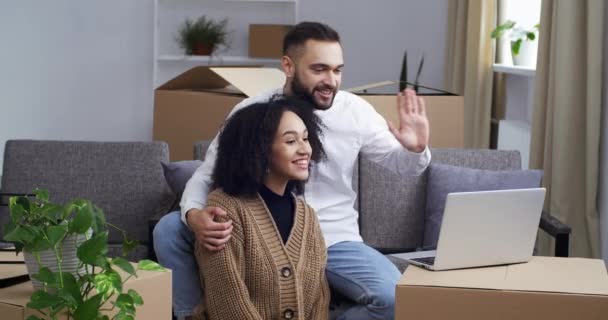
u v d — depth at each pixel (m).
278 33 6.16
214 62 6.27
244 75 4.11
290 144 2.51
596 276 2.33
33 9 6.30
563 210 3.86
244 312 2.41
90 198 3.34
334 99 2.98
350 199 2.99
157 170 3.38
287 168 2.50
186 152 4.23
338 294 2.82
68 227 1.96
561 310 2.16
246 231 2.46
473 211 2.35
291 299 2.45
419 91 6.24
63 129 6.43
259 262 2.44
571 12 3.80
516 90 5.09
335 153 2.94
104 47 6.41
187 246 2.68
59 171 3.35
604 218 3.75
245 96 4.06
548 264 2.47
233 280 2.42
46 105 6.39
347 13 6.31
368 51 6.32
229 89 4.38
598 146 3.75
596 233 3.78
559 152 3.86
